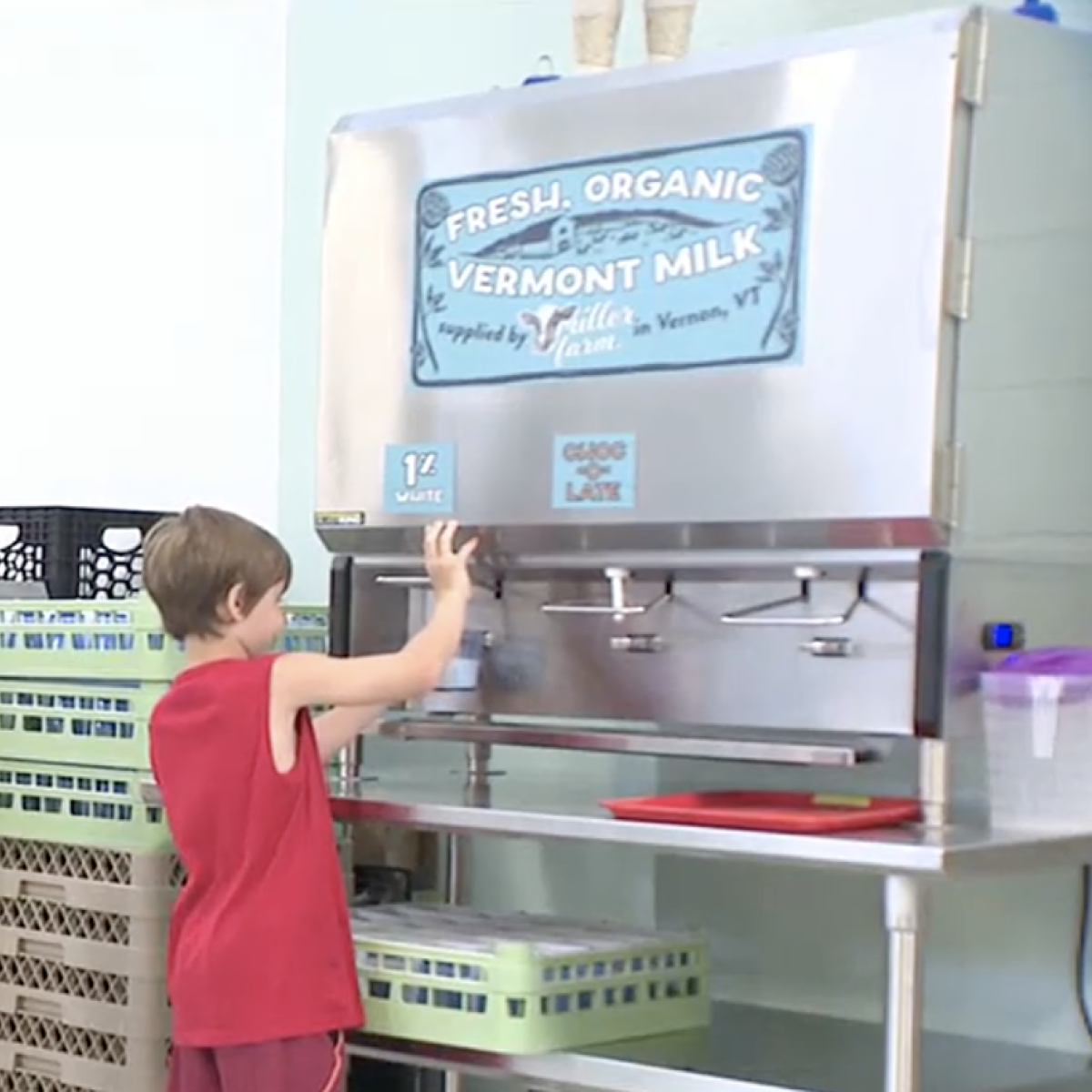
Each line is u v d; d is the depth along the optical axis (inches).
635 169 107.9
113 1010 125.3
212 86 164.2
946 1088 102.9
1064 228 104.9
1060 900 116.4
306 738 108.4
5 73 174.2
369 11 154.9
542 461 111.0
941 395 97.7
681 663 109.0
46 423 172.6
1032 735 100.0
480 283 114.0
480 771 123.6
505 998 104.2
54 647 131.0
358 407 119.6
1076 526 106.5
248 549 111.3
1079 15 117.6
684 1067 102.2
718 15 133.6
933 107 97.9
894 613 100.5
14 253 174.1
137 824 125.2
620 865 136.3
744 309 103.5
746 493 103.2
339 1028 105.8
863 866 91.6
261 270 161.2
